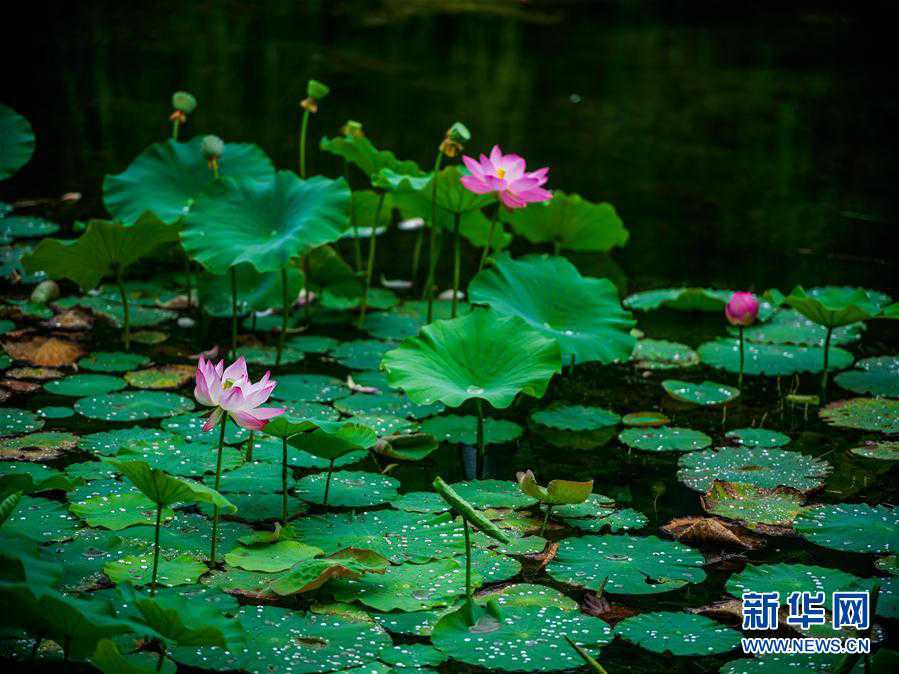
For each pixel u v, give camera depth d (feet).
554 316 13.17
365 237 18.67
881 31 35.63
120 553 9.18
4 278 15.75
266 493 10.50
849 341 14.99
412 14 35.19
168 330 14.69
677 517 10.47
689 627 8.44
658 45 32.89
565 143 22.89
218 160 15.40
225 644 7.15
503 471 11.40
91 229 13.08
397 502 10.49
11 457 10.77
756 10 38.47
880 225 19.35
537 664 7.89
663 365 14.28
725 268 17.25
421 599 8.75
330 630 8.22
